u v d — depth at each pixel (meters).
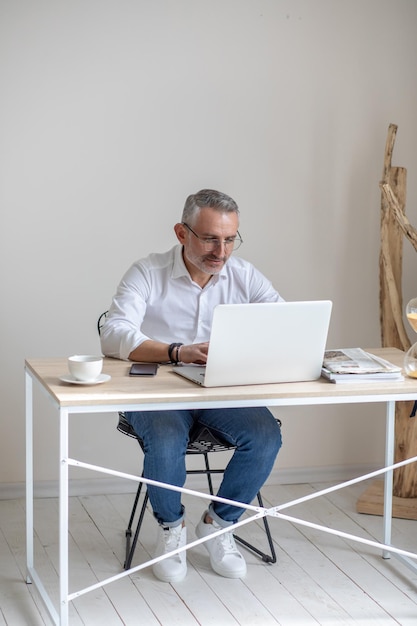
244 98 3.80
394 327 3.74
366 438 4.11
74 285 3.75
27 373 2.88
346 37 3.86
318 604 2.85
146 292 3.08
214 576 3.03
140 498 3.82
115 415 3.86
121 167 3.73
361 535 3.42
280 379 2.62
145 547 3.28
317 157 3.90
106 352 2.94
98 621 2.72
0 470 3.77
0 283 3.68
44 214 3.68
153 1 3.67
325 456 4.08
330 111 3.89
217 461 3.96
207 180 3.82
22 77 3.59
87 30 3.63
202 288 3.12
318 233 3.94
